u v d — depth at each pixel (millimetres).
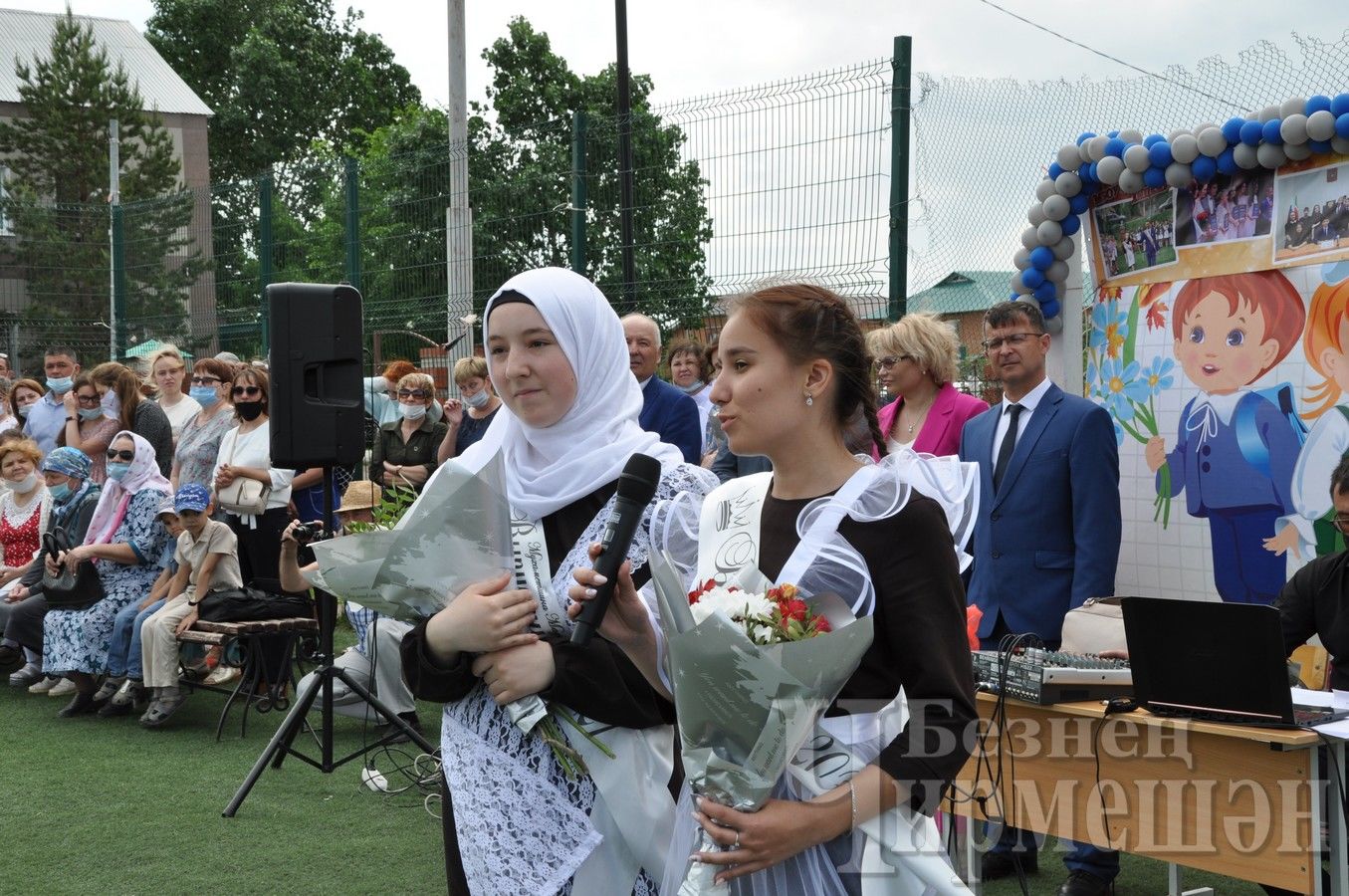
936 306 6230
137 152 36812
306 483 7262
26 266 13555
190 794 5480
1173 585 5254
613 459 2420
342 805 5312
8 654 8523
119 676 6988
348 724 6797
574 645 2074
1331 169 4641
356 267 10039
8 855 4711
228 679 7609
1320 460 4734
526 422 2471
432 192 9445
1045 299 5559
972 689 1858
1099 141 5285
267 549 7055
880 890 1895
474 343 8820
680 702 1803
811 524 1931
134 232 12930
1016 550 4496
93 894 4316
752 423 1981
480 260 8844
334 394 5441
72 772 5875
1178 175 5023
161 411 8844
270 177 11141
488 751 2316
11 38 40250
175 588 7074
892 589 1860
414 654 2297
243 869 4551
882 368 5207
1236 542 5023
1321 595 4070
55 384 10406
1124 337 5414
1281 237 4805
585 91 25469
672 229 7250
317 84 50281
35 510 8445
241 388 7098
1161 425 5273
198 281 12172
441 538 2236
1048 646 4453
